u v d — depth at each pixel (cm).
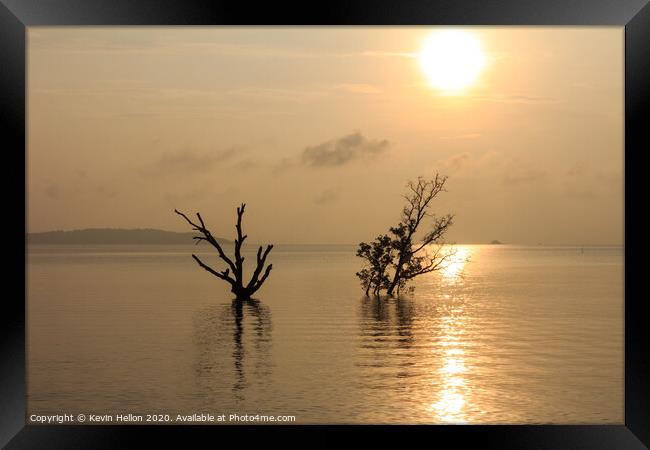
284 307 6462
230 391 2958
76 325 5234
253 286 6431
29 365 3572
